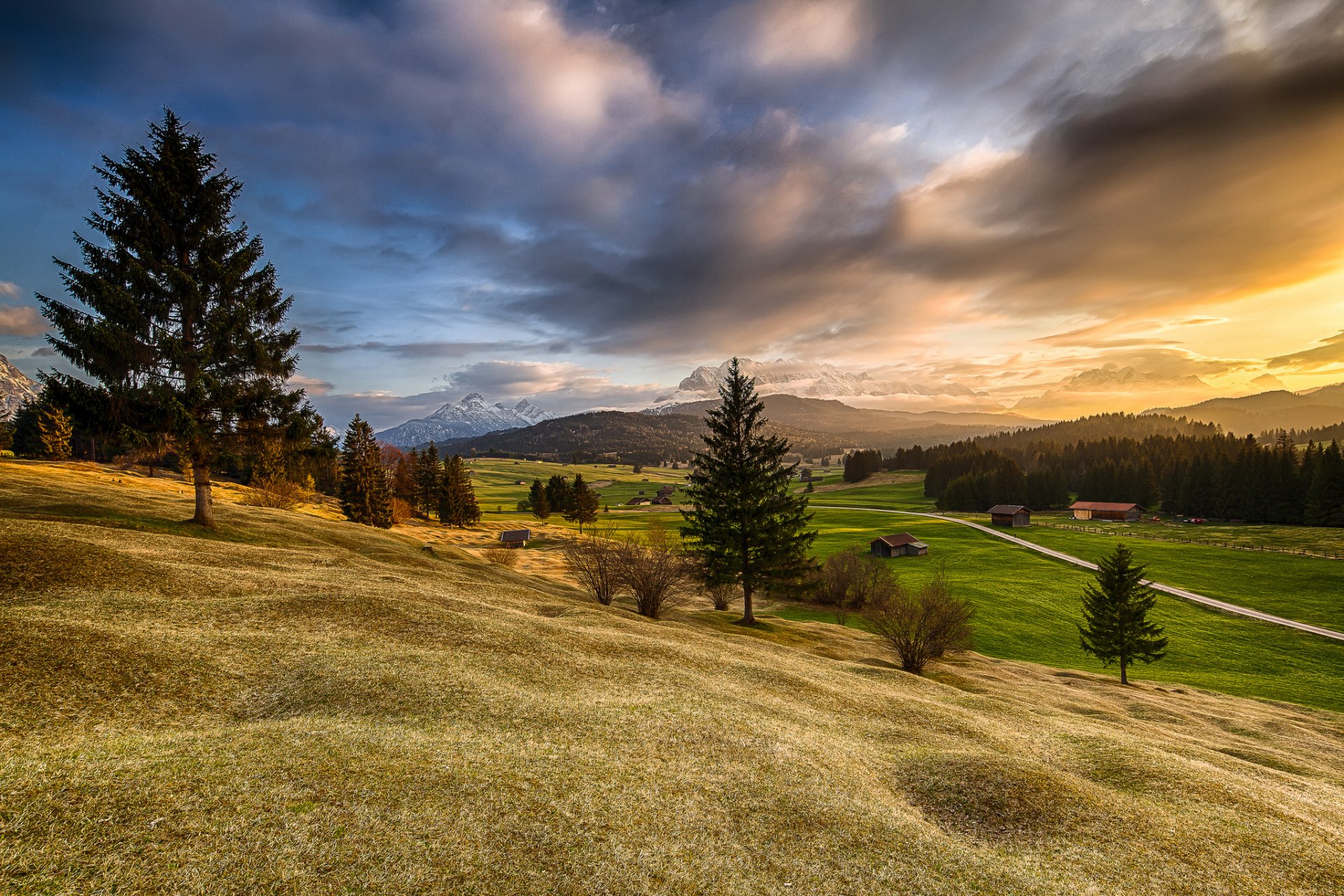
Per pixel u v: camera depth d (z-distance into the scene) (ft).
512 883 31.65
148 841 30.58
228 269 104.42
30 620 54.29
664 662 81.46
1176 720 121.39
